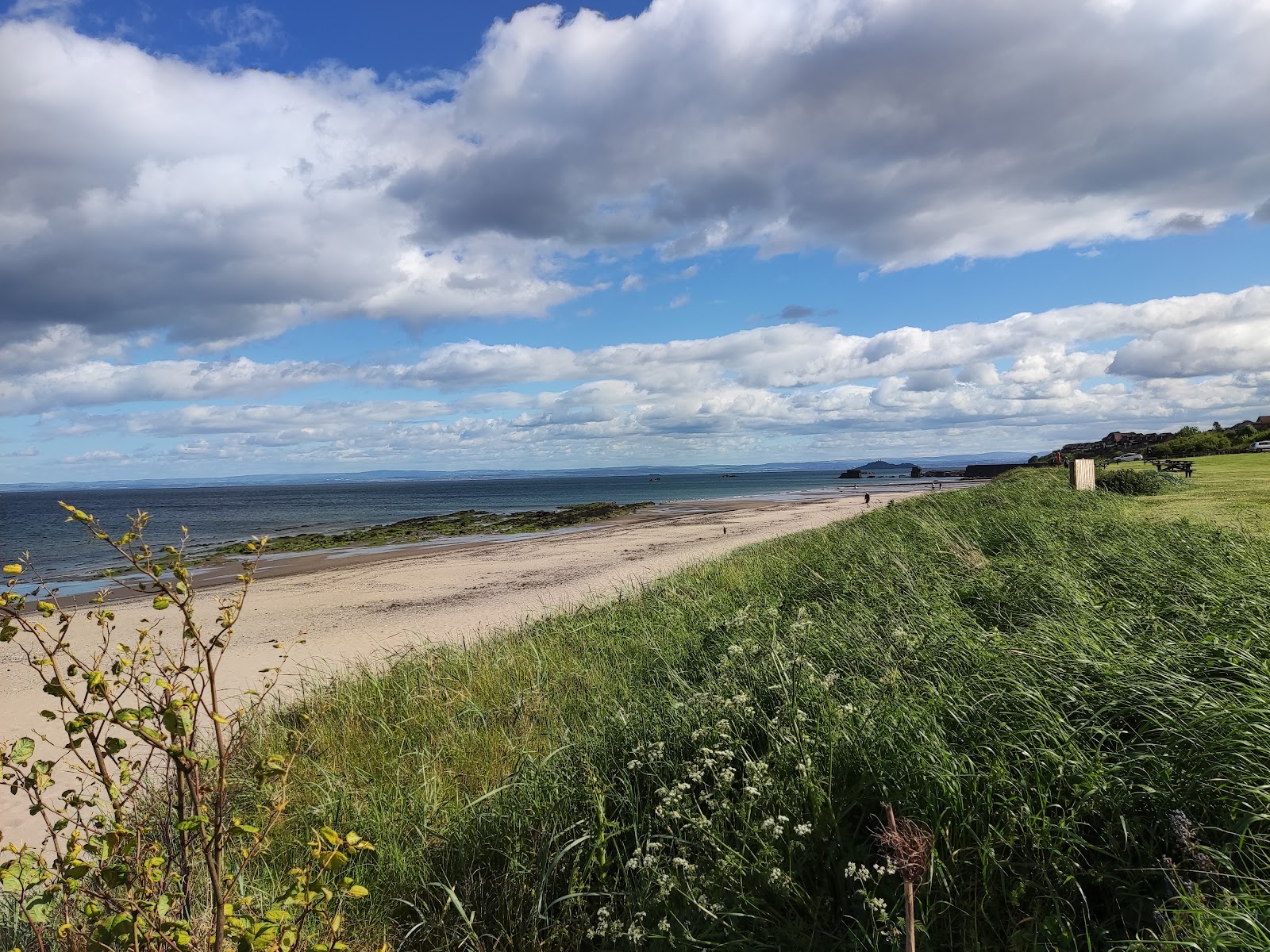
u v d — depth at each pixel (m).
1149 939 2.50
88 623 14.29
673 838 3.49
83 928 2.56
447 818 4.26
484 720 6.11
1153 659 3.98
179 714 2.04
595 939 3.36
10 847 2.17
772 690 4.71
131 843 2.43
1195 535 7.32
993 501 15.10
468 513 54.50
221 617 2.28
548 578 19.03
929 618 5.43
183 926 2.16
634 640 8.11
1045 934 2.75
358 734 6.30
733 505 56.56
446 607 15.59
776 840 3.35
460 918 3.51
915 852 2.13
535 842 3.80
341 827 4.22
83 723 2.04
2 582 21.31
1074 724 3.65
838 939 2.96
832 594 7.91
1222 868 2.67
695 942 3.03
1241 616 4.50
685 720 4.55
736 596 9.56
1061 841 2.98
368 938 3.38
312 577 22.06
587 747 4.65
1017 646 4.52
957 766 3.30
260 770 2.52
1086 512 10.84
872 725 3.75
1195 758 3.12
